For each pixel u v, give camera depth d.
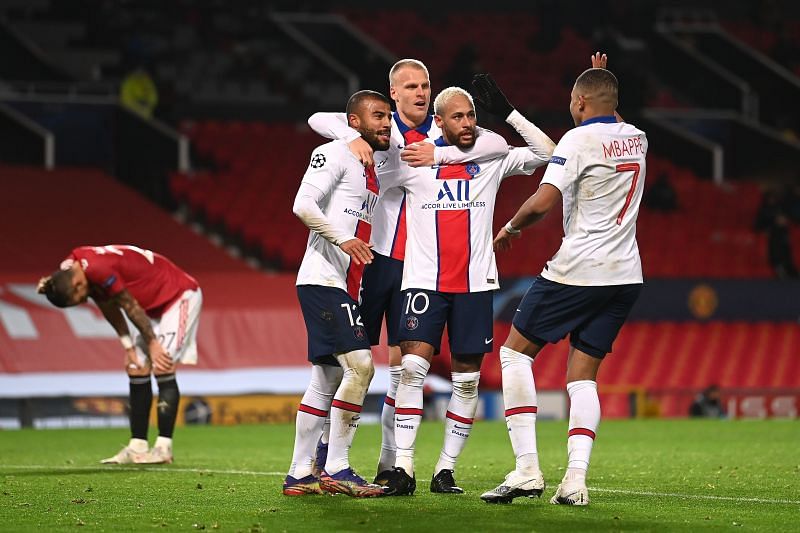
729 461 34.28
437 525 19.56
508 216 89.62
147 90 92.31
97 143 89.88
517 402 22.88
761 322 82.31
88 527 19.75
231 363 64.12
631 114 102.88
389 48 114.25
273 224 85.19
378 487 23.50
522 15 122.56
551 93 110.06
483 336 24.22
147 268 33.19
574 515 20.84
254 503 22.69
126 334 32.62
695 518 20.66
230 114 100.38
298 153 94.94
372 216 24.23
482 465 33.06
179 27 108.12
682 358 80.00
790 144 102.81
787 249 89.12
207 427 55.44
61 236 76.50
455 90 24.03
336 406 23.38
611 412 69.44
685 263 89.06
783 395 69.50
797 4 125.88
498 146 24.19
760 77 117.25
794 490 25.59
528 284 75.19
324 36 116.00
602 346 22.83
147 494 24.47
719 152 101.88
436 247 24.03
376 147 24.00
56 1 105.62
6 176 82.50
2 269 70.38
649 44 119.62
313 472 25.45
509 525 19.56
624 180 22.42
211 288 68.25
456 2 122.19
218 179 89.12
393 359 25.44
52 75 98.44
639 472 30.38
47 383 60.41
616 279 22.41
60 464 33.28
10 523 20.23
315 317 23.39
